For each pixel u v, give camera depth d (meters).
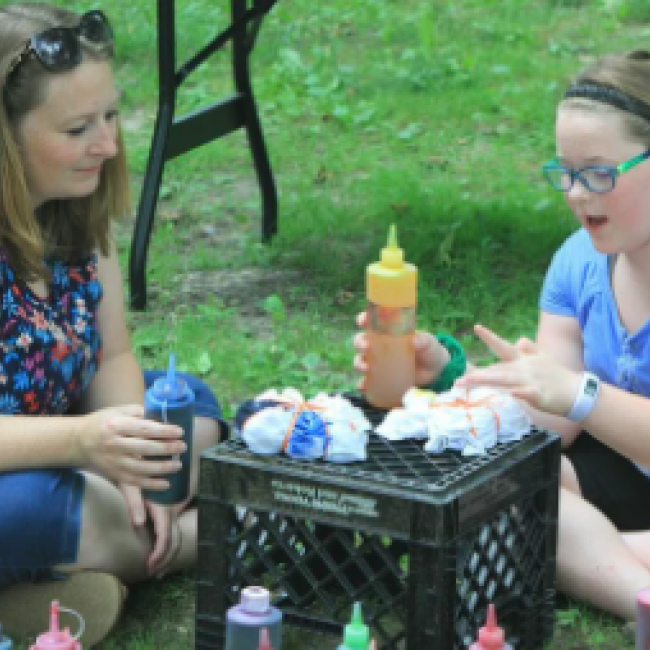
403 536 2.94
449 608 2.95
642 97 3.29
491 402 3.19
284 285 6.09
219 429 3.90
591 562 3.52
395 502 2.94
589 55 9.67
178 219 6.86
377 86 8.95
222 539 3.17
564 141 3.37
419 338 3.44
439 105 8.52
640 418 3.31
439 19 10.41
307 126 8.24
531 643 3.34
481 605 3.18
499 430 3.15
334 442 3.05
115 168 3.61
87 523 3.43
